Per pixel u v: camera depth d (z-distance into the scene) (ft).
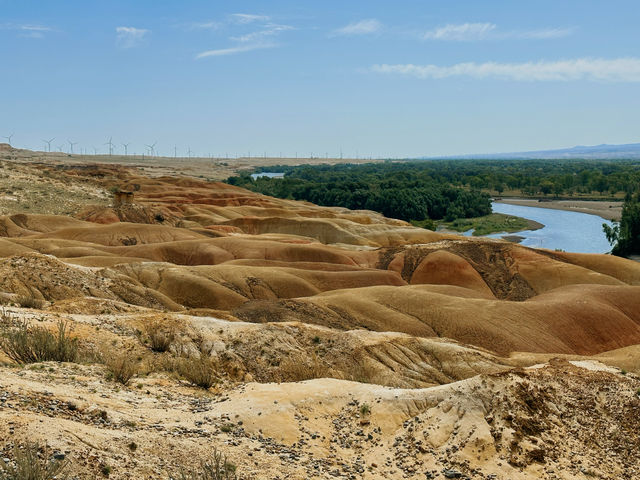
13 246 209.67
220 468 39.68
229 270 192.34
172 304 151.33
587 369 65.62
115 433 40.29
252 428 50.21
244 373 91.25
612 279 234.99
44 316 83.66
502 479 47.06
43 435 35.14
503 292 234.38
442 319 159.22
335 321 151.84
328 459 47.75
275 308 156.15
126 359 67.46
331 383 62.69
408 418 55.36
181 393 59.77
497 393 55.62
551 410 55.88
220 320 105.70
